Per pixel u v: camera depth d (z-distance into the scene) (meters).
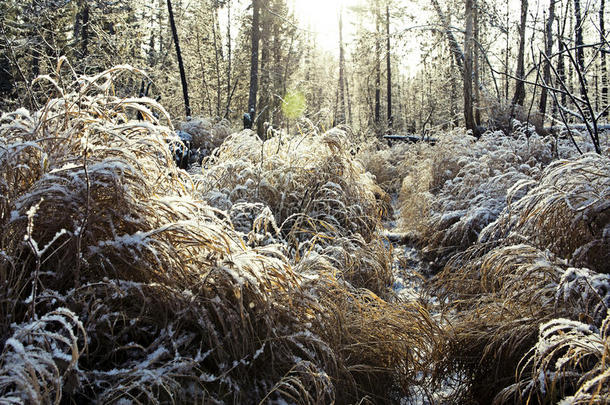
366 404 2.85
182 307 2.46
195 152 11.05
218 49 33.84
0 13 9.87
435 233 6.44
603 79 15.80
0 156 2.53
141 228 2.66
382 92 40.66
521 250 3.73
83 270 2.47
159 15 22.03
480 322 3.41
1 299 2.15
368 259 4.77
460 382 3.30
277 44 30.83
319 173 6.07
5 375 1.79
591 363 2.60
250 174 5.66
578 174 3.79
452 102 22.19
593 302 2.90
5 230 2.29
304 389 2.30
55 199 2.47
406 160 12.24
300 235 5.12
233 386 2.36
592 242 3.39
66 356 1.94
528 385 2.53
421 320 3.41
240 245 3.06
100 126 2.84
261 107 29.97
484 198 6.20
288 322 2.74
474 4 14.01
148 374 2.07
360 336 3.13
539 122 12.03
